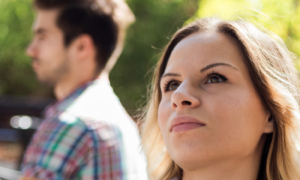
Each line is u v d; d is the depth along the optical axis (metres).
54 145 1.27
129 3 5.74
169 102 0.87
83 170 1.29
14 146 3.94
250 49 0.83
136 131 1.51
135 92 5.68
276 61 0.91
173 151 0.81
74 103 1.37
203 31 0.89
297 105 0.89
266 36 0.93
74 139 1.28
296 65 1.07
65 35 1.51
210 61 0.82
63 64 1.51
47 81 1.55
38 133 1.34
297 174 0.88
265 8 3.90
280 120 0.85
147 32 5.66
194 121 0.78
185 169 0.81
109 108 1.42
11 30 6.93
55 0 1.51
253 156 0.84
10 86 7.79
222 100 0.78
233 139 0.77
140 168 1.45
